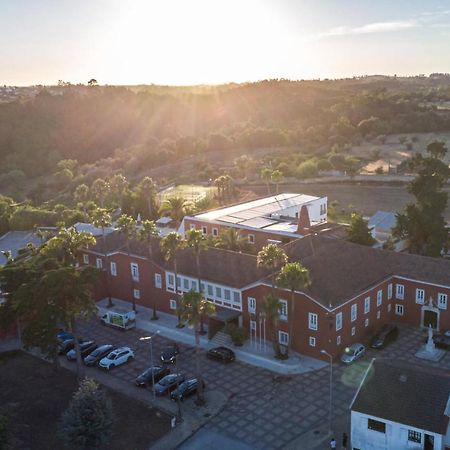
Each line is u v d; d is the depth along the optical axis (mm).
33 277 61344
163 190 168125
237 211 102000
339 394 53719
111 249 81062
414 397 43594
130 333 70375
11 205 154250
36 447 47812
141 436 48719
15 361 64375
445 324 65625
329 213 125438
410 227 86000
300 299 60844
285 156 190625
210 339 66688
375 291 65875
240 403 53125
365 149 189875
